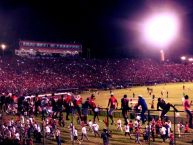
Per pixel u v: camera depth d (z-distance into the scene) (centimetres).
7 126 3747
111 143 3319
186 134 3544
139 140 3369
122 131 3888
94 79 10219
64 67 10962
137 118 3469
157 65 11950
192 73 11062
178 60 13662
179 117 4191
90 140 3519
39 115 4559
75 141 3481
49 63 11075
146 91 8731
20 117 4150
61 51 13912
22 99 4572
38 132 3562
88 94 8406
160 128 3503
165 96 7938
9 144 3397
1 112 4550
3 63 10106
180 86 9444
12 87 8044
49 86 8794
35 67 10362
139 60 12669
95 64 11812
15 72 9506
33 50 13200
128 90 9006
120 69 11425
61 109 3966
